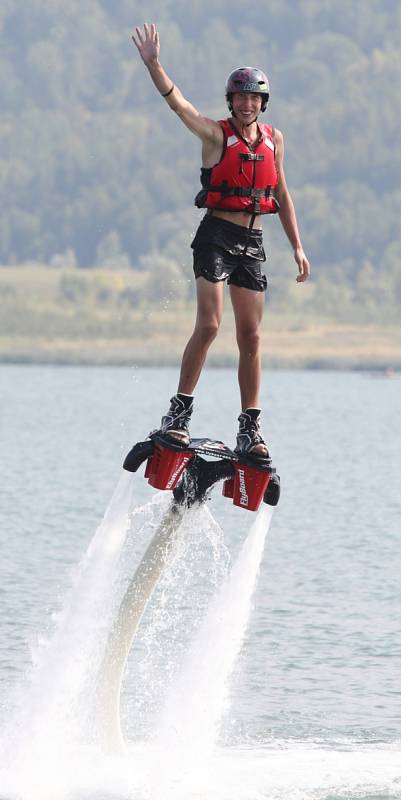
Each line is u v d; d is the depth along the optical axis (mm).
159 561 40375
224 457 36000
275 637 59906
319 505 114812
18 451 173750
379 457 176500
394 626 62312
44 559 79125
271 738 45562
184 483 38938
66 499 114750
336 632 61000
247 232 35062
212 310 34812
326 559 82188
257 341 35719
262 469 36062
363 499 120875
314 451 185500
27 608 64062
